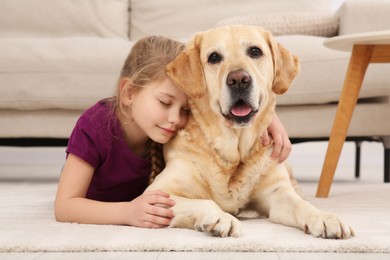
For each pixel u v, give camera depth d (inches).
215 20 137.5
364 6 115.3
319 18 119.5
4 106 109.5
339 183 115.9
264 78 59.3
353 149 189.6
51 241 45.3
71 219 56.3
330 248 42.9
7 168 167.5
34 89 107.9
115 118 61.2
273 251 43.0
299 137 109.2
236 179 58.9
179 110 59.1
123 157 61.8
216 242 44.0
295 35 111.6
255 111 56.6
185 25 138.3
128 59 64.5
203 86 59.1
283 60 63.1
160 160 64.1
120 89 61.2
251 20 118.3
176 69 57.9
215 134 58.4
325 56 104.0
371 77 102.8
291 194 57.5
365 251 42.8
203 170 58.7
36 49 110.0
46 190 97.8
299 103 105.8
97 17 136.8
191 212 51.1
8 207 70.6
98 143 59.9
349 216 60.4
